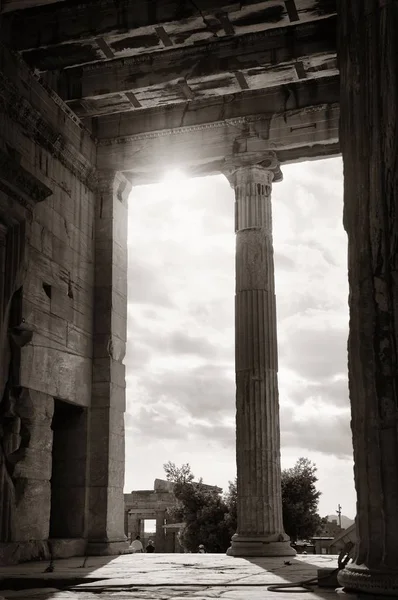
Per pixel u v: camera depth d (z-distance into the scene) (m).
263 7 17.94
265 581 12.02
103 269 23.89
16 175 18.61
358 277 9.58
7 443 18.41
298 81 21.55
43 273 20.66
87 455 22.44
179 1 18.48
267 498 21.17
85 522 21.94
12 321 18.86
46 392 20.23
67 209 22.44
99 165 24.45
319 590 10.27
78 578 12.79
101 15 19.11
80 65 21.09
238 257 22.92
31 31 19.56
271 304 22.66
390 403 8.96
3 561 17.34
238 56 20.83
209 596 9.69
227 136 23.44
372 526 8.84
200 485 44.66
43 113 21.06
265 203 23.16
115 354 23.59
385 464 8.84
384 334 9.16
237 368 22.30
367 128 9.88
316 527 41.12
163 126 23.97
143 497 58.09
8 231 18.77
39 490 19.59
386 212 9.44
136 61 21.80
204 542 42.22
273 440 21.69
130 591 10.77
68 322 21.86
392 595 8.27
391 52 9.91
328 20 20.09
